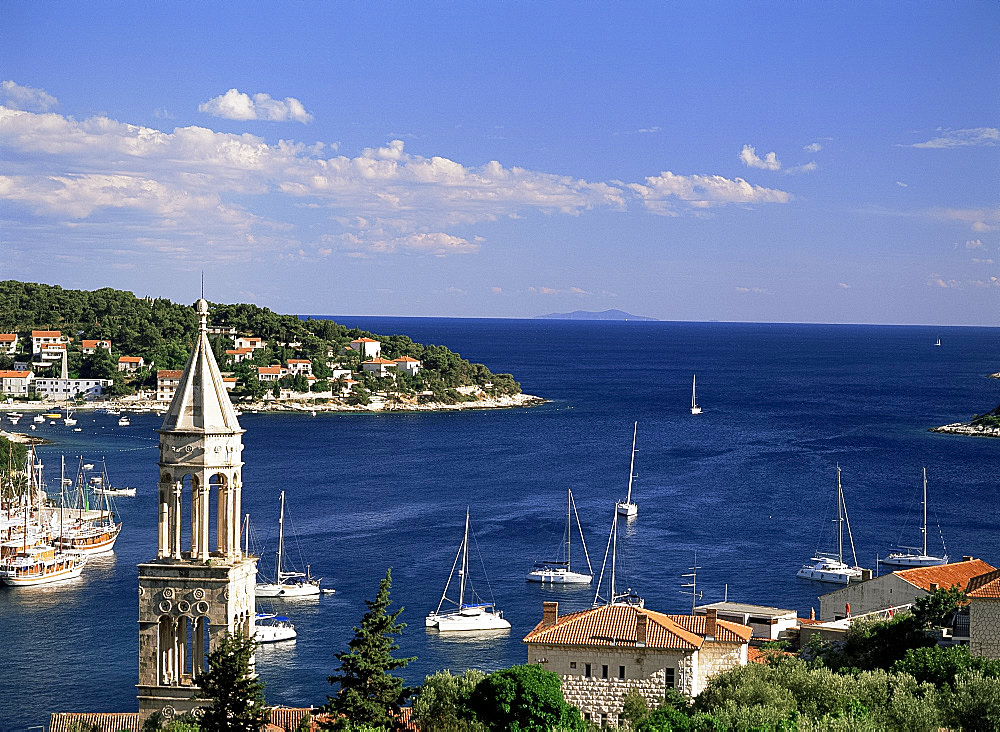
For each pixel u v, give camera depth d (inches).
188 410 2593.5
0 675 6028.5
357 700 2960.1
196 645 2568.9
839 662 4379.9
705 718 3297.2
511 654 6589.6
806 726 3085.6
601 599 7795.3
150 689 2556.6
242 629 2640.3
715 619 4254.4
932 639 4308.6
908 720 3189.0
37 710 5497.1
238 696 2536.9
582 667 3929.6
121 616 7263.8
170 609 2559.1
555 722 3383.4
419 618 7337.6
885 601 5546.3
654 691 3870.6
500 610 7544.3
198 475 2588.6
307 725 3065.9
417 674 6151.6
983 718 3211.1
